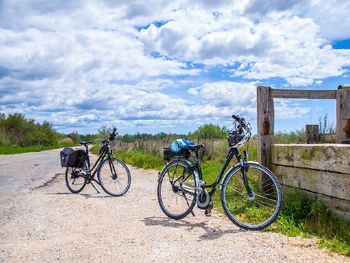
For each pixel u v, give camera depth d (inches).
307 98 295.7
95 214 271.3
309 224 219.9
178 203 287.4
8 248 199.0
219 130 790.5
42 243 206.4
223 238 205.5
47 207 296.7
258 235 209.2
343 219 209.3
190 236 211.6
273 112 283.9
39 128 2306.8
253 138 478.9
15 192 378.3
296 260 171.3
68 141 3085.6
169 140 813.2
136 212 276.2
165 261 175.5
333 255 176.6
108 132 1454.2
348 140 297.7
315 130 353.7
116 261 177.5
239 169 234.1
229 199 284.4
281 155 267.4
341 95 300.8
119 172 358.0
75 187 370.0
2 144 1537.9
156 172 539.5
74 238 213.6
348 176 204.8
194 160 257.9
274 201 253.3
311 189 236.8
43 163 758.5
